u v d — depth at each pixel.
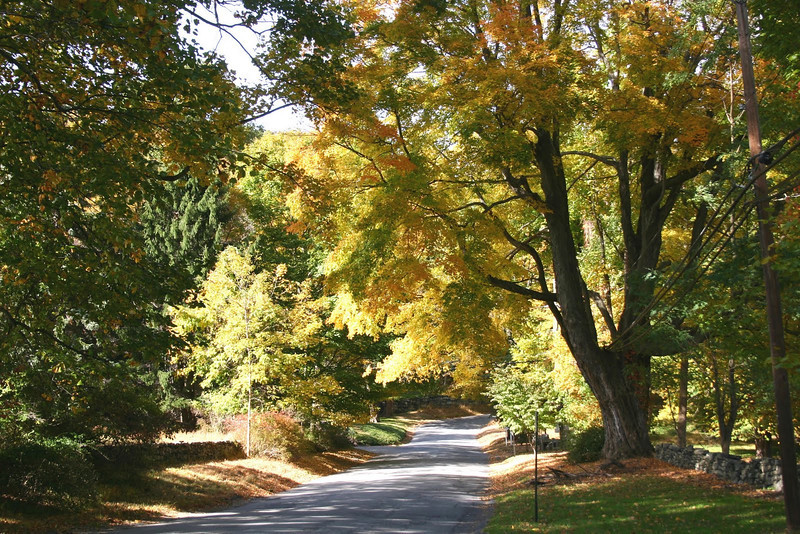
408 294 19.47
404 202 17.55
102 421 15.43
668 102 18.62
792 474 9.21
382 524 12.57
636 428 20.05
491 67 16.89
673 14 18.20
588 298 21.05
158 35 9.35
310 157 19.97
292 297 26.05
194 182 29.86
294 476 22.59
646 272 18.67
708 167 19.47
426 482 21.02
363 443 43.59
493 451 36.00
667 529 10.38
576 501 14.18
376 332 23.98
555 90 16.48
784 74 14.48
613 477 17.42
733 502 12.20
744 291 13.91
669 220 24.72
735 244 13.59
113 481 15.52
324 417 28.38
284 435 25.84
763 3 13.48
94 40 10.54
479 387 43.19
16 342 12.50
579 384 24.91
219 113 11.72
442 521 13.13
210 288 23.95
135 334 13.24
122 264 12.03
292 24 11.70
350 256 19.25
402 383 36.12
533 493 16.17
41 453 13.00
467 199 23.28
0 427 13.50
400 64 17.98
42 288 12.82
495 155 16.72
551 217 20.84
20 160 10.70
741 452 31.00
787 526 9.17
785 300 13.76
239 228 34.25
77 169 10.50
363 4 18.72
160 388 27.89
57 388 14.25
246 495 17.80
